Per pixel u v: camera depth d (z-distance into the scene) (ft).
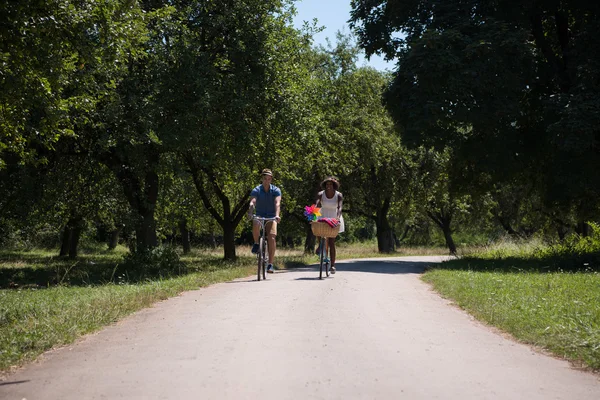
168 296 30.55
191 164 78.95
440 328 20.79
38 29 28.71
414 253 155.74
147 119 54.39
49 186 63.16
